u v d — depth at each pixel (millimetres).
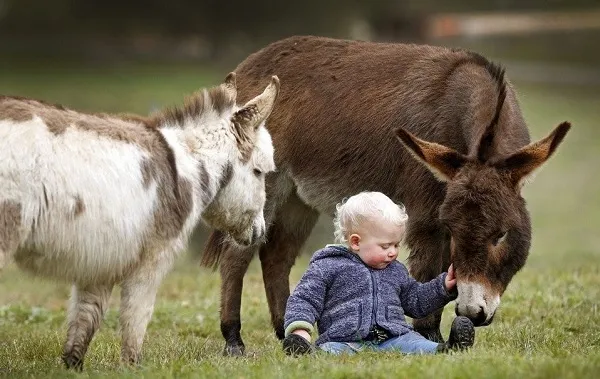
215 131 10531
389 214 10078
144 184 9703
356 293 10062
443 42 57438
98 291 10164
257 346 12562
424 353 9578
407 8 61750
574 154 43625
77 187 9227
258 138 10891
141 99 51562
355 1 62500
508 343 11008
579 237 30281
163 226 9922
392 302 10102
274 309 13359
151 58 63125
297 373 8672
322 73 13039
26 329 13836
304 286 10117
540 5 62875
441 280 10000
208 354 11578
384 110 12266
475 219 9719
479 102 11281
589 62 56406
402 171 11914
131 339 9977
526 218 10062
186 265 20922
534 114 48438
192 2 64312
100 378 9047
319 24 63125
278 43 13719
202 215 11023
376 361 9078
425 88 12031
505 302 14164
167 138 10125
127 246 9664
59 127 9258
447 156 10211
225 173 10602
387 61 12688
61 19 66562
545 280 16156
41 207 9070
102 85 55406
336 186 12641
